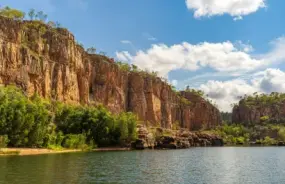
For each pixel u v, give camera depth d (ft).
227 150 485.15
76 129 419.95
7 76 398.42
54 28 552.41
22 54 428.56
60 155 277.64
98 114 440.86
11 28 420.77
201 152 410.11
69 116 428.97
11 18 441.27
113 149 419.74
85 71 582.35
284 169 215.51
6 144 278.46
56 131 404.77
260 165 242.37
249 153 408.46
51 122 381.60
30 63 436.76
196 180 160.56
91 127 425.28
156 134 526.98
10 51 407.23
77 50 567.18
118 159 263.29
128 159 265.95
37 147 321.11
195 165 233.55
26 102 319.27
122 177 161.07
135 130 458.09
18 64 416.67
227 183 155.22
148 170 193.26
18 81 409.28
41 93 453.58
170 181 154.81
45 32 509.35
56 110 435.94
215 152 418.10
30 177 144.87
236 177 174.70
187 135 620.08
